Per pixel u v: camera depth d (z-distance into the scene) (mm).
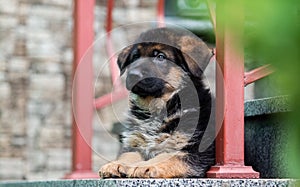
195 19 2516
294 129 1146
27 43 10633
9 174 10375
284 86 1080
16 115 10484
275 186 3311
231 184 3330
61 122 10625
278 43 1039
